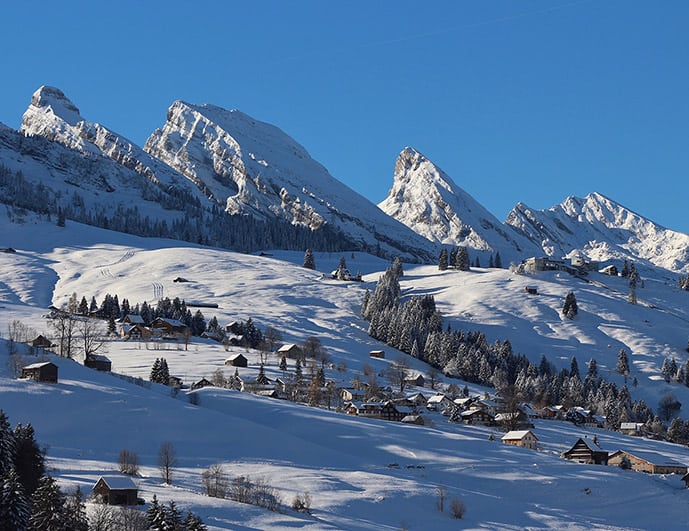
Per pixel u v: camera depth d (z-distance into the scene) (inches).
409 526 4734.3
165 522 3649.1
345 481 5393.7
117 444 5826.8
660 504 5762.8
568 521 5187.0
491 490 5728.3
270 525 4301.2
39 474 3978.8
